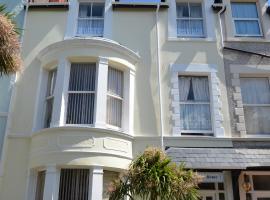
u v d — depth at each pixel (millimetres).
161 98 10695
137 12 12070
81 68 10273
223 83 10992
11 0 12086
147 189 7059
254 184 9797
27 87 10820
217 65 11219
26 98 10656
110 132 9344
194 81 11219
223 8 11969
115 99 10359
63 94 9695
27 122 10344
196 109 10844
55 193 8688
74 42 10148
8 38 6305
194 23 12148
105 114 9570
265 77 11344
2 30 6223
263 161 9227
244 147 10148
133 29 11750
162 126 10281
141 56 11281
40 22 11852
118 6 12070
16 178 9648
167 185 6980
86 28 12008
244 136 10297
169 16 11969
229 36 11703
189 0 12406
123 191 7387
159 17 12000
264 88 11234
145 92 10766
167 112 10547
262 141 10266
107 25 11789
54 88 10359
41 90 10602
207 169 9273
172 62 11227
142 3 12031
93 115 9617
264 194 9688
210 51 11430
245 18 12258
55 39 11602
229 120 10523
